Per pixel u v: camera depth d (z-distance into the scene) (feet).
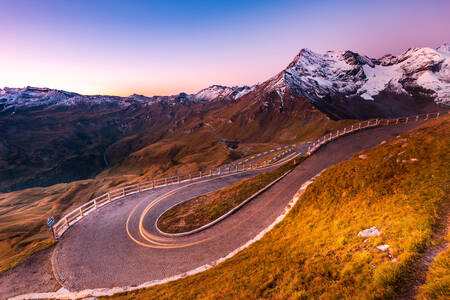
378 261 27.81
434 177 47.03
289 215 66.59
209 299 32.45
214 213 83.51
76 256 62.18
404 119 176.45
